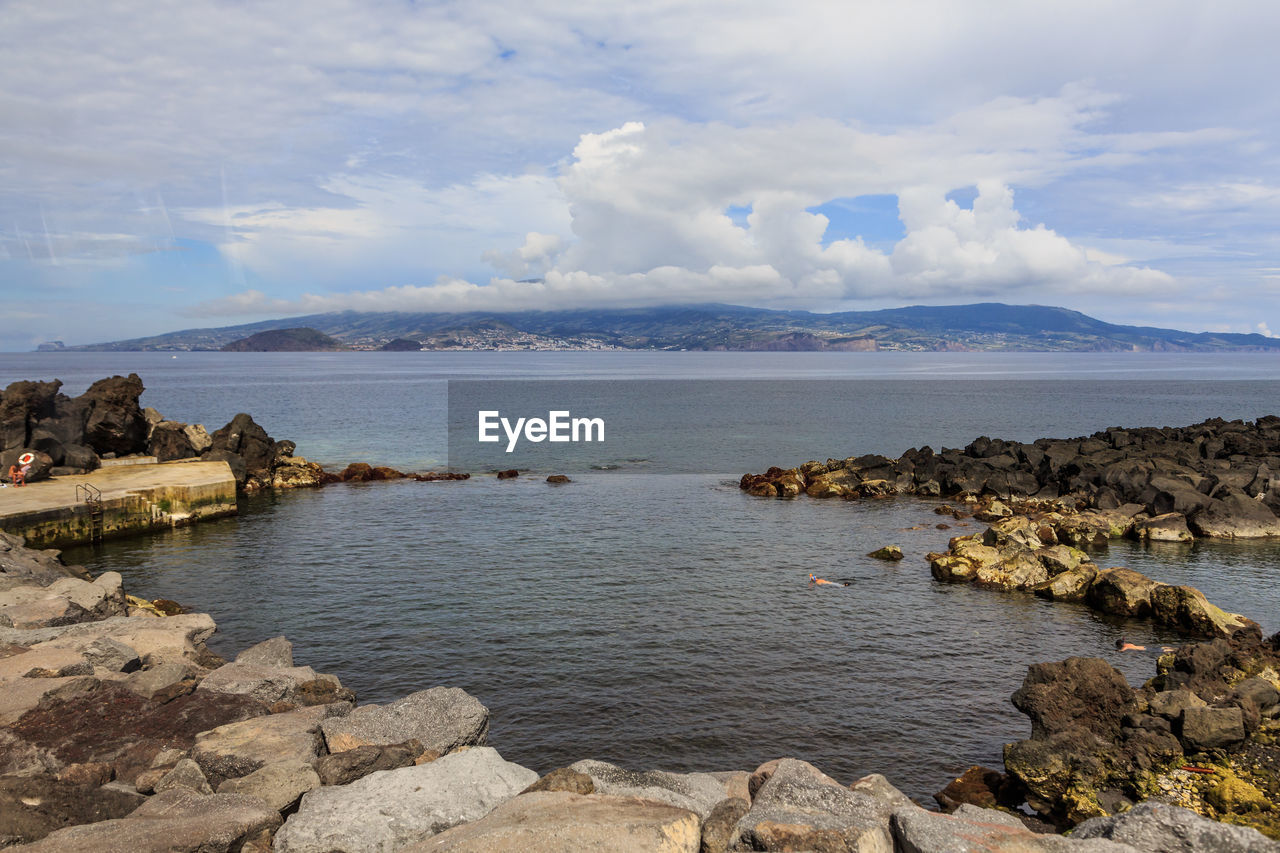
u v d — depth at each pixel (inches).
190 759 570.6
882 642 1171.9
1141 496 2113.7
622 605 1330.0
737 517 2124.8
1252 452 2805.1
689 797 512.4
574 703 954.7
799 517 2127.2
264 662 890.7
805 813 433.4
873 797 488.1
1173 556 1744.6
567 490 2578.7
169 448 2546.8
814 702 963.3
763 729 893.8
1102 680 826.2
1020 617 1296.8
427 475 2834.6
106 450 2465.6
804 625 1238.9
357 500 2386.8
